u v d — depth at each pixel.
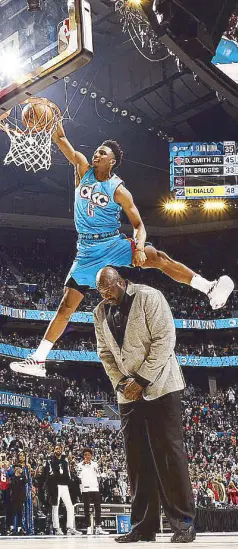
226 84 6.40
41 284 37.34
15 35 5.99
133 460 4.65
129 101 29.50
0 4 6.02
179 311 37.69
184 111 29.80
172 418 4.47
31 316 34.31
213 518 15.80
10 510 14.05
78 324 36.50
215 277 40.31
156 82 28.28
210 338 39.53
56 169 34.03
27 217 37.38
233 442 29.52
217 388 39.19
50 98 27.88
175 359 4.62
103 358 4.70
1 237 38.66
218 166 30.97
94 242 4.96
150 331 4.40
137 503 4.66
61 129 5.18
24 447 21.44
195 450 28.62
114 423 31.75
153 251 4.98
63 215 38.25
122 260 4.93
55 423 28.80
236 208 37.91
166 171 35.00
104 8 24.83
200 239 40.31
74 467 16.16
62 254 40.25
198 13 5.83
